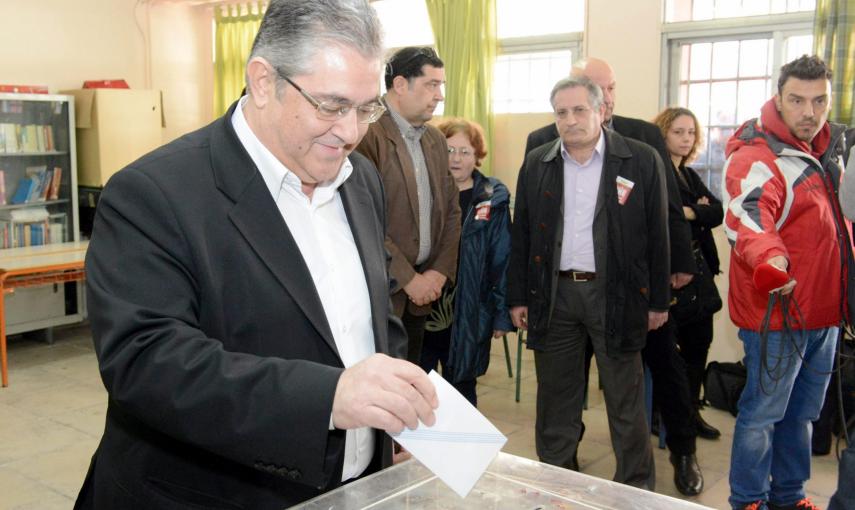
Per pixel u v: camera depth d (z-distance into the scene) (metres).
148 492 1.09
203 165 1.08
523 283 2.83
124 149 5.65
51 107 5.41
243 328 1.05
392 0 5.55
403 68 2.75
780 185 2.23
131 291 0.98
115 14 6.23
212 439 0.93
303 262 1.09
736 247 2.19
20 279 4.38
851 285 2.30
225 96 6.65
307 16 0.97
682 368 2.92
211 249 1.04
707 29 4.14
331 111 0.99
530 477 1.10
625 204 2.54
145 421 0.97
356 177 1.31
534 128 4.58
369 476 1.10
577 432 2.76
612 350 2.56
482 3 4.84
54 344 5.14
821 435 3.24
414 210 2.73
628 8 4.38
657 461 3.20
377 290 1.23
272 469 0.93
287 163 1.08
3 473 3.07
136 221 1.01
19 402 3.95
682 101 4.36
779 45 3.96
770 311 2.24
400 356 1.31
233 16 6.57
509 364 4.41
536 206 2.69
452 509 1.00
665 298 2.63
